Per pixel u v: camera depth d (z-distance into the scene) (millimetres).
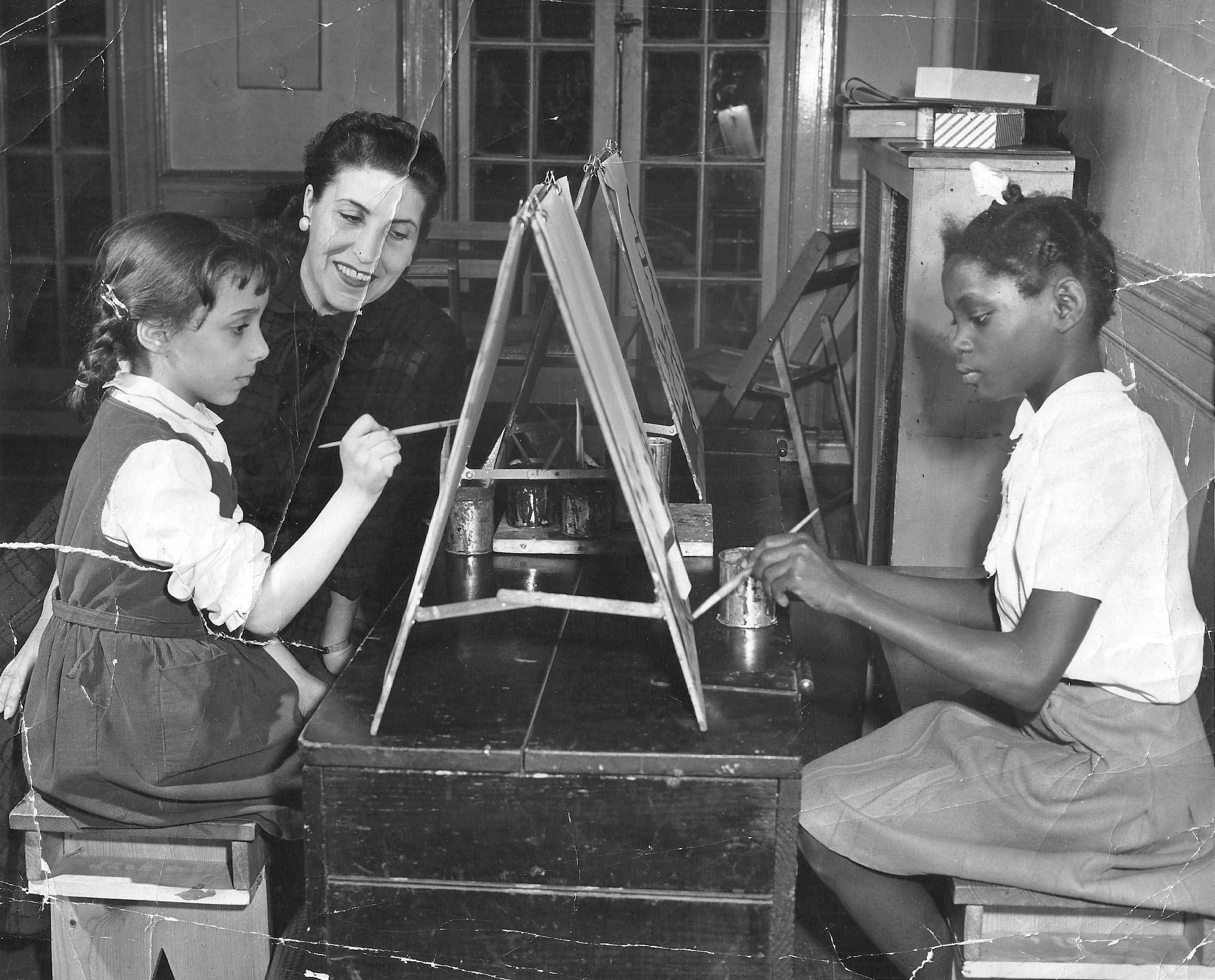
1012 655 1227
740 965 1140
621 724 1131
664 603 1110
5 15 3291
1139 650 1249
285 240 1923
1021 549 1288
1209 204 1591
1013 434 1366
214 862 1426
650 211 4133
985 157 1991
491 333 1040
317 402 1937
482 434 2201
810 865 1378
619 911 1133
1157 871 1240
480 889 1134
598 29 3998
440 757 1090
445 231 3719
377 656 1277
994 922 1291
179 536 1333
